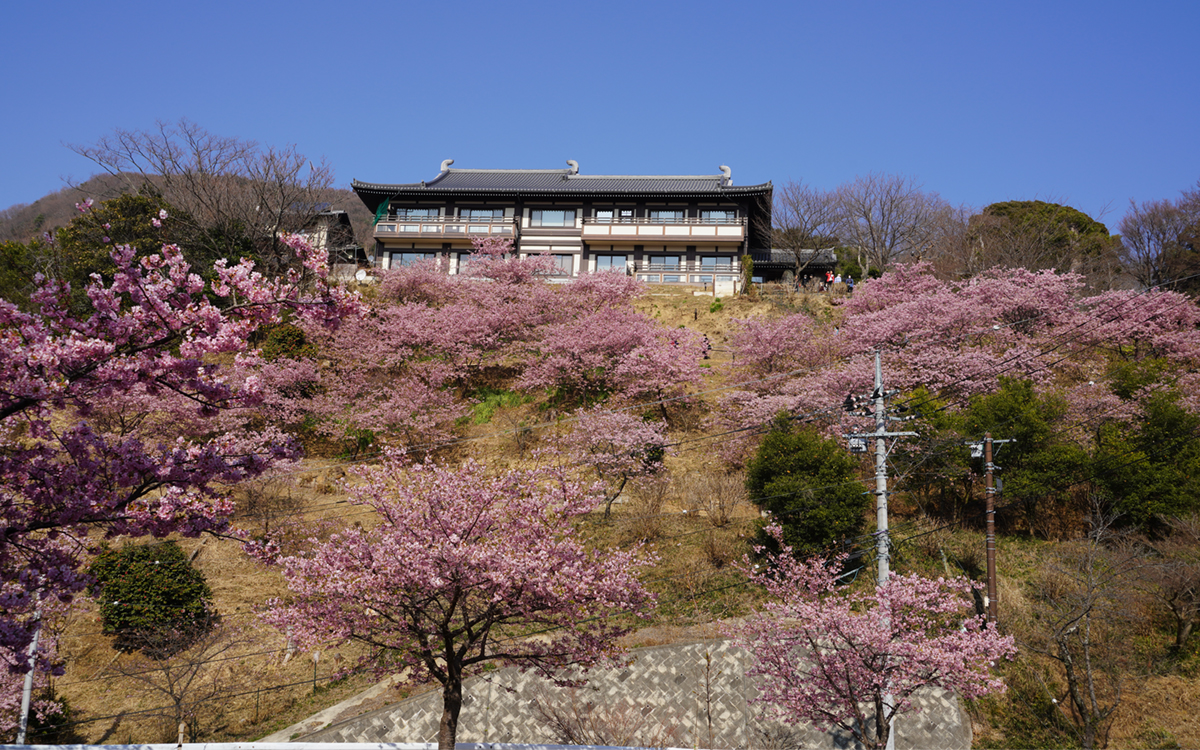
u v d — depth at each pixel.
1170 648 18.11
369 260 49.41
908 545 21.31
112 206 35.81
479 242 44.62
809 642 14.70
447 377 31.16
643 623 18.97
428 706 16.91
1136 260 44.41
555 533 13.23
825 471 20.16
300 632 12.54
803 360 30.69
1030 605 19.23
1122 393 25.77
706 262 46.03
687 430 29.00
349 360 31.48
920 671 13.52
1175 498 20.56
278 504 24.16
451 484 12.91
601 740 16.22
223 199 39.09
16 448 9.08
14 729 15.95
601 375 30.61
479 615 13.28
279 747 14.28
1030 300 31.12
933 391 26.59
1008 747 16.41
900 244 52.03
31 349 7.99
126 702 17.23
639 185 48.44
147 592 18.66
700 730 16.72
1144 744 16.17
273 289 9.20
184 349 8.96
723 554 21.08
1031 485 21.50
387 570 12.02
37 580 9.00
